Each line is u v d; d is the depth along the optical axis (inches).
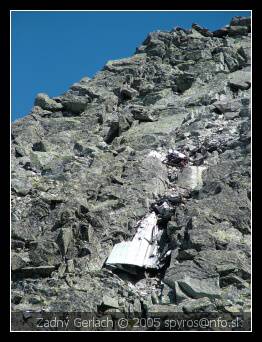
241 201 1959.9
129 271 1872.5
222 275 1740.9
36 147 2652.6
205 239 1830.7
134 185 2220.7
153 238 1998.0
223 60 3211.1
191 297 1691.7
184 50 3385.8
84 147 2610.7
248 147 2278.5
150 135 2588.6
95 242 1966.0
